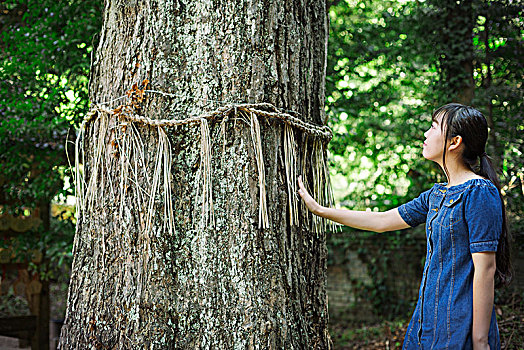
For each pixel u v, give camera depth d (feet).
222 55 5.55
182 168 5.59
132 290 5.48
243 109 5.49
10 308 21.26
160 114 5.63
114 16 5.99
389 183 19.81
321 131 6.22
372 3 18.75
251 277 5.37
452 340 4.94
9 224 14.74
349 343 16.49
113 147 5.74
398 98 18.94
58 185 13.46
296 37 5.93
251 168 5.49
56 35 12.25
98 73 6.09
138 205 5.56
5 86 12.68
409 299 19.92
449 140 5.36
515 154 15.78
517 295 15.20
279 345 5.36
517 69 16.34
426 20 17.75
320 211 5.91
